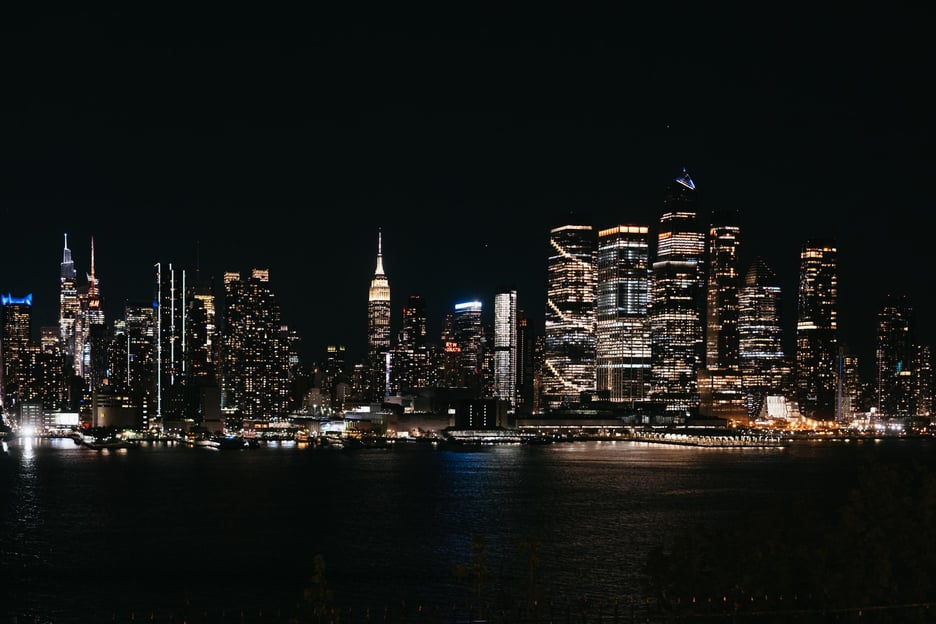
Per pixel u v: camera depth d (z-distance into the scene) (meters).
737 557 54.22
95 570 142.00
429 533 181.00
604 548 158.75
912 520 54.62
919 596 51.94
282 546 165.00
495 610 74.38
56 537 177.75
